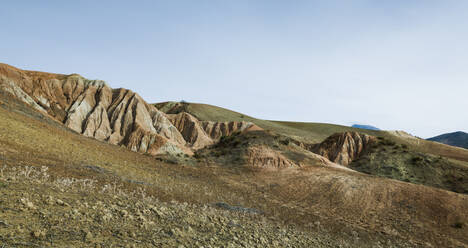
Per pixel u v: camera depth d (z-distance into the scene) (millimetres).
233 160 57938
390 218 28906
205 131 97000
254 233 12555
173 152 63344
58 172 19547
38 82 69812
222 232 10930
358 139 80250
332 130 139750
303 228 21172
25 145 27500
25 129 34281
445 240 23875
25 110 49656
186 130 91375
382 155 69688
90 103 77000
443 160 62250
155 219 9961
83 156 33000
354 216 29281
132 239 7156
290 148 62844
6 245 4848
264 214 23500
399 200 34000
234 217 17078
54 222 6648
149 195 19922
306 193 37875
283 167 52219
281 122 162000
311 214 28375
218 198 28406
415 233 25109
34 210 7023
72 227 6680
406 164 62719
